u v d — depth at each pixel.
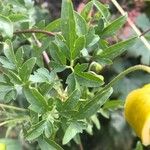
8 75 0.14
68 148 0.26
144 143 0.13
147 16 0.25
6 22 0.15
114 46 0.15
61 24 0.14
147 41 0.18
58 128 0.15
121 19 0.15
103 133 0.27
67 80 0.14
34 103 0.14
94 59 0.15
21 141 0.24
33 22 0.17
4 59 0.14
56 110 0.14
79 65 0.14
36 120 0.14
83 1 0.20
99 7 0.16
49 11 0.23
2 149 0.15
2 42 0.15
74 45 0.14
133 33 0.24
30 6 0.17
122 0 0.24
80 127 0.14
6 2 0.17
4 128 0.24
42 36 0.17
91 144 0.27
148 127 0.13
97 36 0.15
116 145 0.27
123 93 0.26
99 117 0.27
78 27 0.15
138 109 0.13
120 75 0.15
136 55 0.25
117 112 0.27
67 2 0.14
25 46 0.17
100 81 0.14
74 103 0.14
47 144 0.14
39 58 0.16
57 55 0.14
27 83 0.14
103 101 0.14
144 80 0.26
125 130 0.27
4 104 0.17
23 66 0.14
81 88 0.15
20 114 0.16
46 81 0.14
